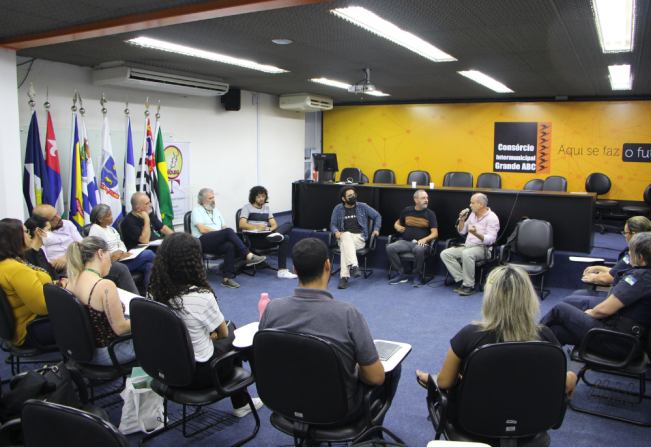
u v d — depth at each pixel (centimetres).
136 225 452
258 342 172
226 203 775
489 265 515
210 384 209
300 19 345
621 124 764
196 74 619
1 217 395
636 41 405
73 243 232
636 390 283
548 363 156
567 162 809
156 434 230
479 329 170
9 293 242
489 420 162
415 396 277
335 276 556
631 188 770
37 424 127
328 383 164
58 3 287
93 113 561
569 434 238
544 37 394
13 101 395
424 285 513
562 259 491
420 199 523
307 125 973
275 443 229
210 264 593
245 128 798
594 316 251
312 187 641
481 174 788
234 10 281
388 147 941
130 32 384
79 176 485
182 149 680
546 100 809
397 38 410
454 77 619
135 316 200
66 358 246
